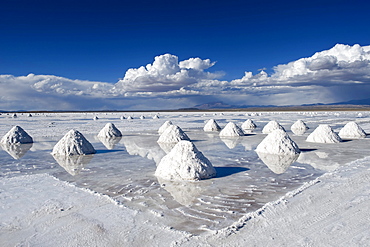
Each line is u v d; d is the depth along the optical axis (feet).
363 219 14.29
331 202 16.83
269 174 24.77
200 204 17.37
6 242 12.77
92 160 32.07
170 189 20.52
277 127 62.54
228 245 12.09
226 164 29.12
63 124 94.79
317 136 46.06
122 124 93.91
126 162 30.83
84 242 12.64
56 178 23.93
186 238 12.82
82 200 18.25
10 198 18.78
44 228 14.16
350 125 54.19
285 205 16.52
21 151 39.01
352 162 28.58
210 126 69.15
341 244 11.92
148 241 12.63
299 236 12.72
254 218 14.79
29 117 156.97
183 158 23.73
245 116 153.38
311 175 24.25
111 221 14.88
